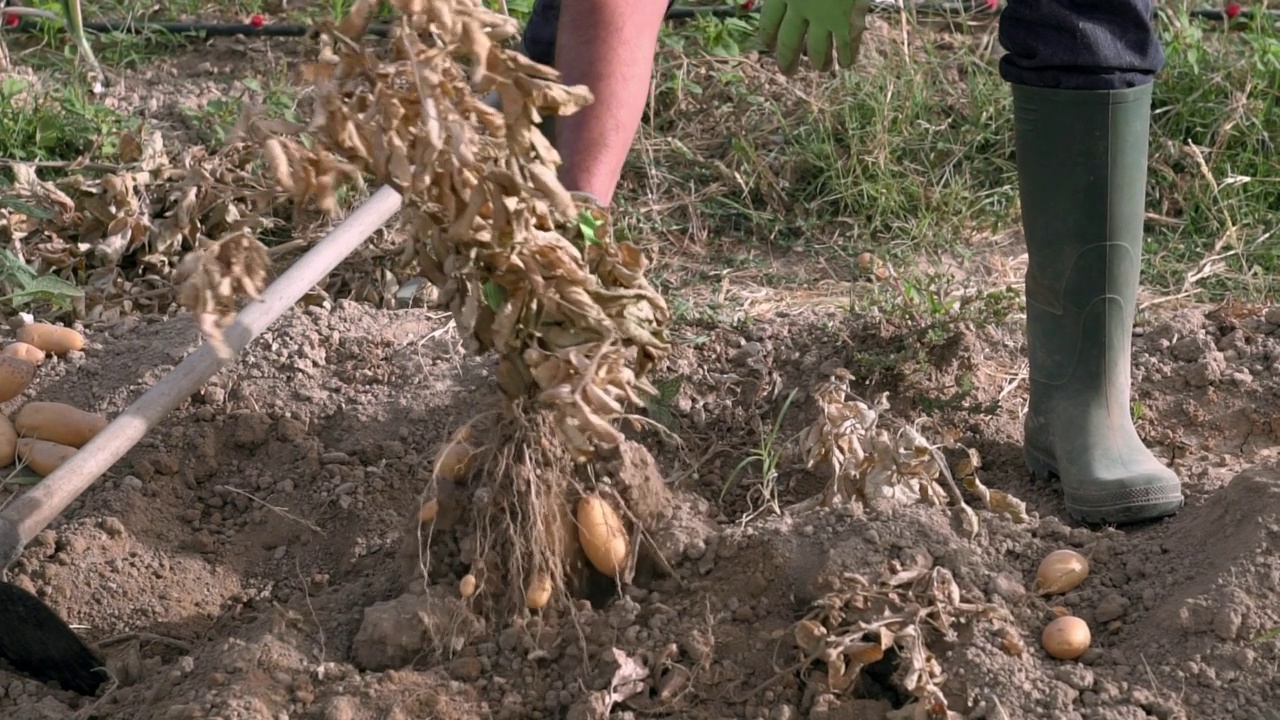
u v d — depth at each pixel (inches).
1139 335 121.5
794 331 121.4
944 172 156.7
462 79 69.9
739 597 87.7
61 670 87.0
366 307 128.0
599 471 90.8
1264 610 84.0
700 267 144.0
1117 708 79.9
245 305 103.4
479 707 82.2
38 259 133.2
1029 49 93.0
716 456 109.0
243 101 162.4
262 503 104.0
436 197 71.3
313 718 81.0
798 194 155.6
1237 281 136.5
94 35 184.5
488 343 81.0
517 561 85.7
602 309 77.2
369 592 92.4
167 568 98.3
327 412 113.1
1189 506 98.3
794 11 107.7
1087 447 98.7
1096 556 92.3
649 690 83.4
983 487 96.4
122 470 106.3
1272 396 112.5
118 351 121.6
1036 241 98.7
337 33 68.6
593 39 84.8
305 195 69.5
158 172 142.2
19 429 108.5
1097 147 94.0
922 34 179.5
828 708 80.6
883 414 110.0
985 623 84.4
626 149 86.3
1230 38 178.4
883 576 85.0
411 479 105.0
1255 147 156.7
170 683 85.0
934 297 125.3
